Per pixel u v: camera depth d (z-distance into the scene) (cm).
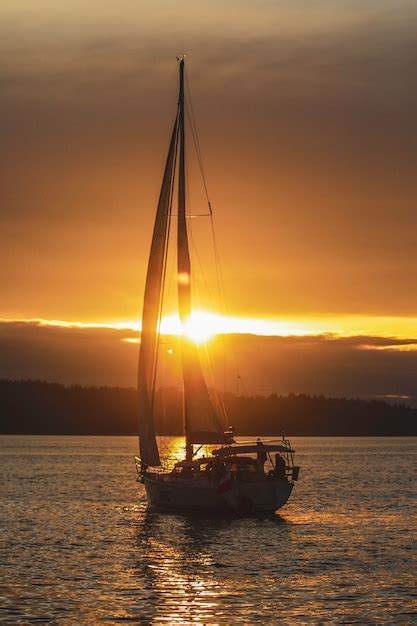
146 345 9912
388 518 9944
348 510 10825
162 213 9969
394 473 19138
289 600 5453
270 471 9031
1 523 9319
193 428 9506
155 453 9775
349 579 6103
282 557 6994
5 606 5281
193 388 9569
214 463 8938
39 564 6662
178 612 5156
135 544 7656
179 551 7269
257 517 9069
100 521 9462
